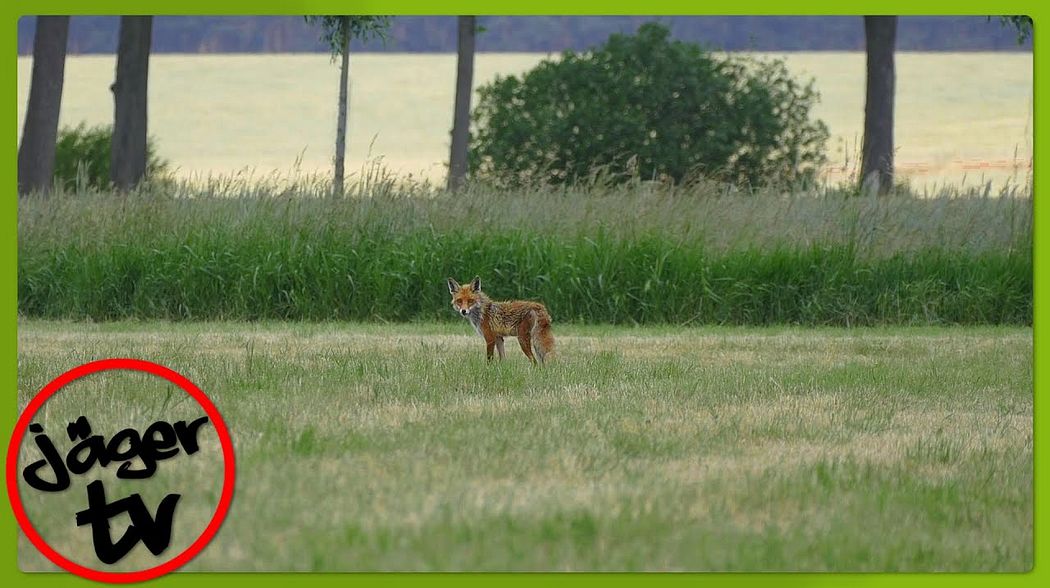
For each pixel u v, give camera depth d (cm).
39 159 10325
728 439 3266
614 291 6588
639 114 11869
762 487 2739
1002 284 6781
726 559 2361
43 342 5284
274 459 2927
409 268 6638
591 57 12462
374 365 4422
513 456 2994
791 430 3403
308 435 3053
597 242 6800
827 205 7362
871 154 10875
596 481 2791
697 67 12150
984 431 3481
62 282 6775
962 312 6756
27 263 6831
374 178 7212
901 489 2786
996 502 2753
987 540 2536
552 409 3631
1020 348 5397
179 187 7369
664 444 3161
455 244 6719
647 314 6569
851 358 4988
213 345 5172
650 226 6956
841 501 2695
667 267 6650
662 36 12269
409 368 4359
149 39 11000
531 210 7169
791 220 7156
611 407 3681
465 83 11469
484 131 12300
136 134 10938
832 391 4106
